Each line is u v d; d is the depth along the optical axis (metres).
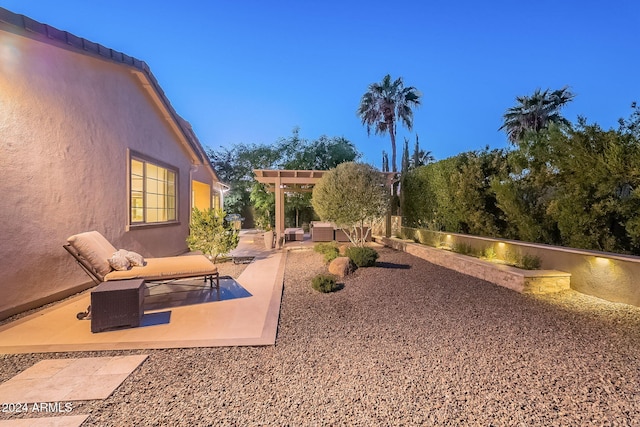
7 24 4.27
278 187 13.05
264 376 3.02
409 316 4.71
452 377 3.01
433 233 10.50
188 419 2.40
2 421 2.37
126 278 4.78
